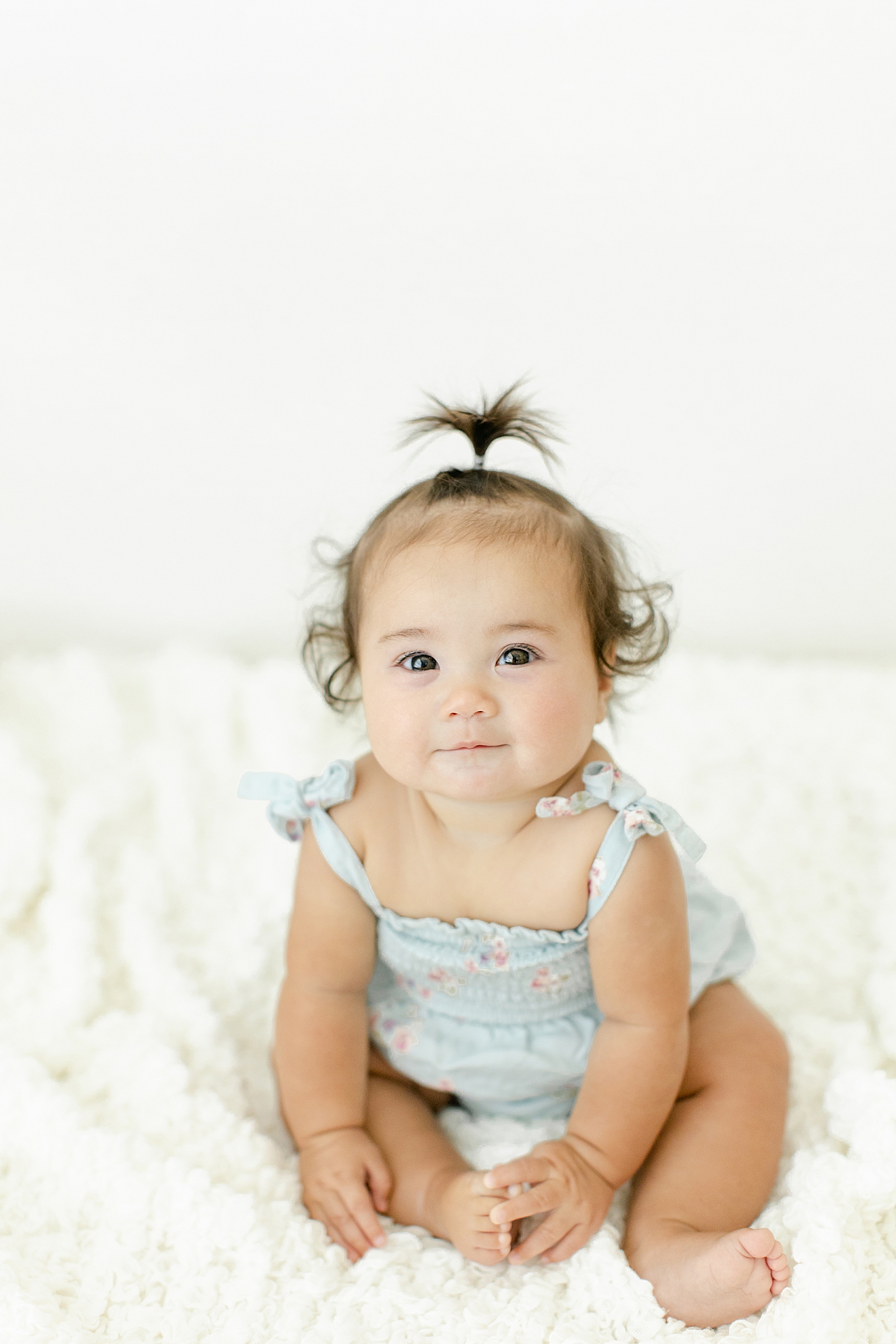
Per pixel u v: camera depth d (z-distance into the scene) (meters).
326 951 1.22
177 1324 1.03
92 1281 1.07
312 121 1.80
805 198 1.83
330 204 1.85
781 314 1.90
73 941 1.46
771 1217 1.08
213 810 1.76
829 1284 0.99
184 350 1.95
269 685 1.97
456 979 1.21
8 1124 1.19
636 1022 1.14
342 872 1.20
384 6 1.73
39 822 1.63
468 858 1.16
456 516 1.10
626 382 1.95
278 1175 1.18
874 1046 1.32
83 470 2.03
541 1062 1.21
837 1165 1.09
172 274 1.90
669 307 1.90
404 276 1.89
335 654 1.34
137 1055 1.29
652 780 1.80
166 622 2.13
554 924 1.15
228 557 2.09
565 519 1.13
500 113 1.79
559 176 1.83
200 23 1.74
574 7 1.73
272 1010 1.44
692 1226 1.09
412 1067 1.25
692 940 1.25
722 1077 1.20
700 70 1.76
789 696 1.94
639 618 1.29
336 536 2.04
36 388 1.96
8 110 1.79
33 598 2.11
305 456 2.01
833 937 1.52
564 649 1.07
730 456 1.99
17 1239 1.11
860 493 2.01
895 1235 1.08
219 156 1.82
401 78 1.77
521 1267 1.09
